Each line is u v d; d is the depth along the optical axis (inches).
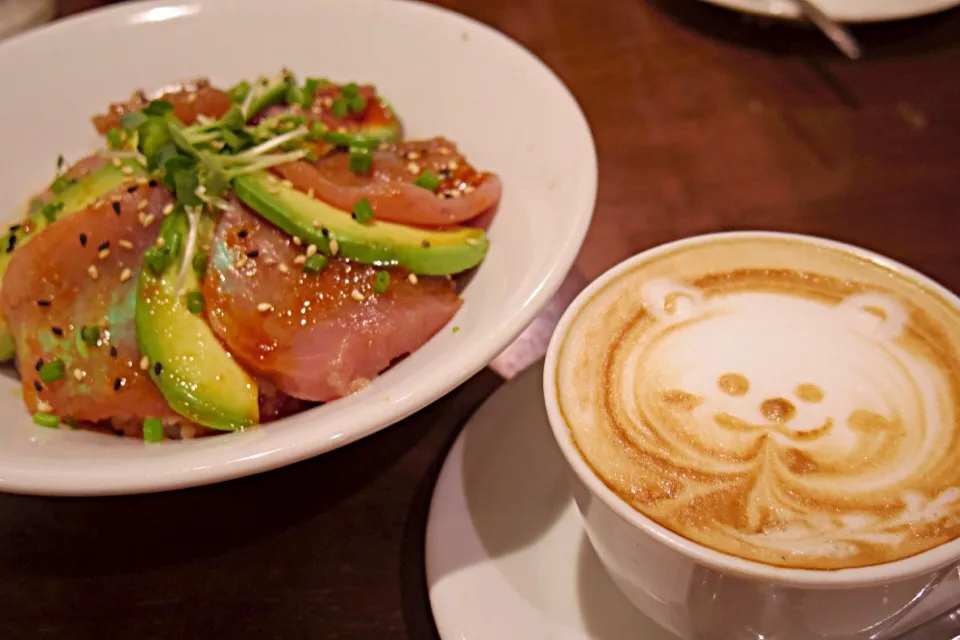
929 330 12.0
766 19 22.1
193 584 13.1
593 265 17.0
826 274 12.7
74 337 14.2
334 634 12.6
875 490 10.8
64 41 17.7
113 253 14.6
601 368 11.9
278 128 16.0
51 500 14.1
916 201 17.9
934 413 11.4
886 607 10.6
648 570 11.0
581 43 22.0
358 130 16.9
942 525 10.5
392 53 17.8
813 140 19.3
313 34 18.2
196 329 13.9
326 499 14.0
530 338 15.8
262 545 13.5
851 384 11.6
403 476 14.2
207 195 14.6
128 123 15.3
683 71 21.1
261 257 14.3
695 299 12.5
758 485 10.9
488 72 16.7
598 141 19.4
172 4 18.2
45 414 13.9
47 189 16.7
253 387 13.7
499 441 13.7
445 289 14.8
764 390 11.6
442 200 15.0
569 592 12.4
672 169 18.8
